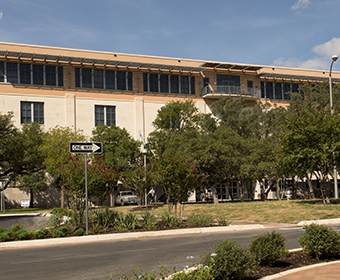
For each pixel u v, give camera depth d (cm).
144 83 4853
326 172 2423
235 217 1984
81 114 4481
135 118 4728
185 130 4212
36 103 4300
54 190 4450
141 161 3975
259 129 4234
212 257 651
